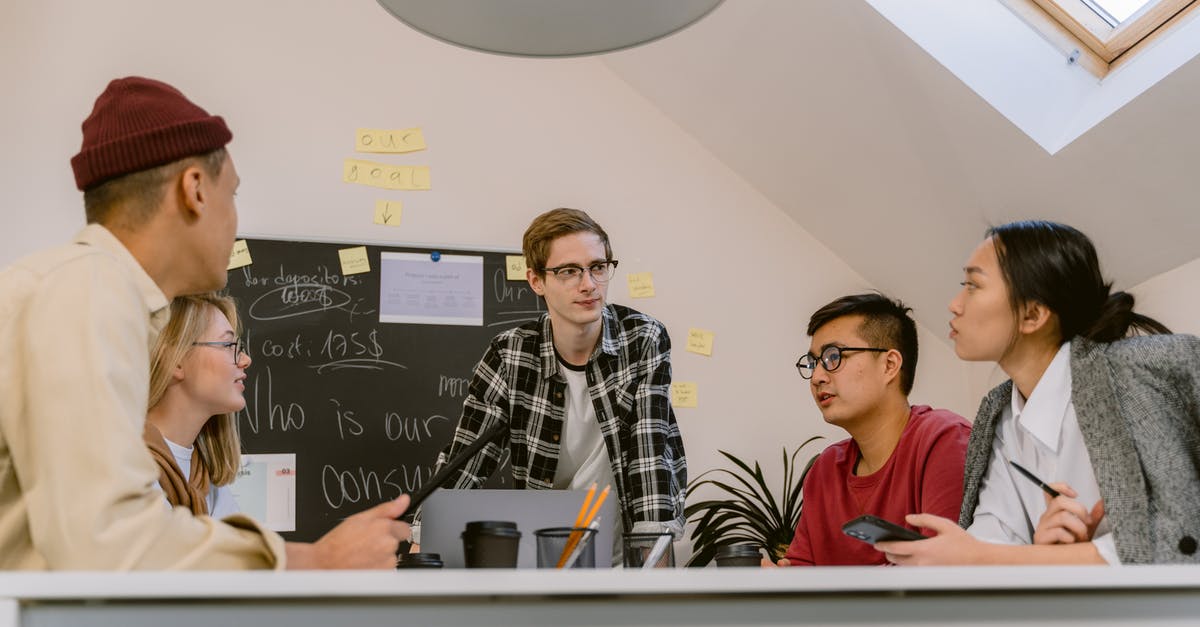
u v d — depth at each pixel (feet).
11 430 3.80
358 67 11.80
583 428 8.21
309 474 10.69
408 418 11.05
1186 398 4.82
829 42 10.11
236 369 7.37
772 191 12.37
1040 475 5.51
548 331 8.29
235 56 11.53
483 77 12.10
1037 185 9.62
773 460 11.79
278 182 11.36
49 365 3.76
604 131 12.26
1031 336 5.49
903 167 10.69
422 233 11.57
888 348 7.15
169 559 3.59
